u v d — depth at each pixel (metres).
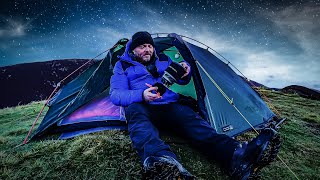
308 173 2.24
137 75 2.30
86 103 3.15
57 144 2.60
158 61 2.40
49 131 3.01
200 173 2.02
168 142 2.44
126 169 2.10
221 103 2.74
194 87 2.94
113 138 2.66
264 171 2.19
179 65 2.18
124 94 2.08
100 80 3.01
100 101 3.20
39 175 2.04
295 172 2.24
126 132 2.85
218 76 2.96
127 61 2.34
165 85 2.14
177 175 1.41
